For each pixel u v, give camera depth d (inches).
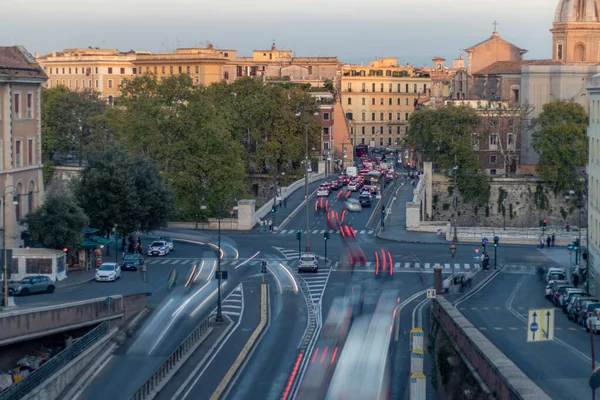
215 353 3075.8
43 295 3708.2
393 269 4714.6
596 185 4104.3
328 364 2915.8
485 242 4926.2
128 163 4968.0
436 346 3043.8
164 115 6318.9
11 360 2878.9
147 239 5620.1
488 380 2359.7
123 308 3390.7
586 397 2150.6
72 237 4308.6
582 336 3019.2
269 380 2748.5
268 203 6973.4
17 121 4534.9
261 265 4773.6
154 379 2620.6
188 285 4175.7
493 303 3833.7
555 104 7790.4
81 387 2696.9
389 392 2581.2
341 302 3907.5
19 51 4758.9
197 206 6269.7
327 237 4977.9
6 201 4394.7
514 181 7716.5
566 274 4539.9
